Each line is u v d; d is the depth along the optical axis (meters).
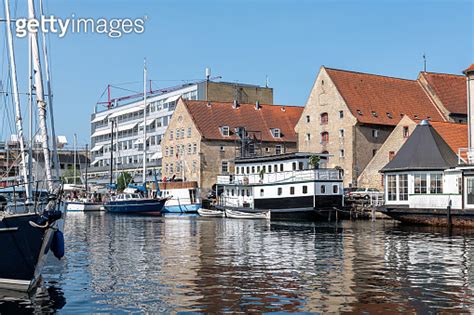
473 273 22.97
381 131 79.50
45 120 27.03
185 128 93.62
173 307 17.44
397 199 51.50
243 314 16.55
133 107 126.62
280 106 99.81
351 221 56.22
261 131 93.19
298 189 58.78
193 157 91.31
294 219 59.19
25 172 27.86
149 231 46.06
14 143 32.28
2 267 20.52
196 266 25.28
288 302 17.94
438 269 24.00
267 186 62.38
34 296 19.14
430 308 17.12
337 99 79.69
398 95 84.44
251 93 108.69
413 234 40.06
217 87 106.56
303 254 29.20
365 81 84.00
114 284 21.08
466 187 44.72
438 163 49.66
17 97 28.84
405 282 21.06
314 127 82.94
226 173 90.81
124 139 128.88
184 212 79.88
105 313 16.88
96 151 140.50
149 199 78.50
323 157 60.84
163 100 116.06
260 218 62.34
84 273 23.58
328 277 22.17
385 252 29.73
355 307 17.30
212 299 18.44
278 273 23.19
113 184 96.44
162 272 23.67
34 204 22.52
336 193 58.38
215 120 93.00
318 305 17.55
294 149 94.62
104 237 40.47
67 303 18.12
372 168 70.56
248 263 26.11
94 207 88.06
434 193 48.34
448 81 88.00
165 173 98.75
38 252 20.53
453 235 39.03
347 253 29.47
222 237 39.75
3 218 20.05
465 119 84.81
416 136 52.75
